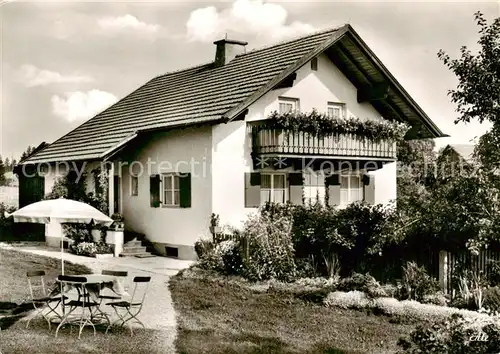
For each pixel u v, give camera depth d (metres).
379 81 23.41
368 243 16.36
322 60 23.06
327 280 15.45
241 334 10.91
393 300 12.86
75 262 18.95
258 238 16.08
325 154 21.16
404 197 15.40
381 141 23.17
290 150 20.06
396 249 15.50
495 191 13.15
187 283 15.60
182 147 21.12
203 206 20.09
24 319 11.66
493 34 13.54
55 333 10.64
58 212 12.69
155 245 22.25
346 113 23.78
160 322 11.62
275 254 15.95
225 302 13.45
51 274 16.59
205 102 21.64
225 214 19.98
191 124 19.83
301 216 18.06
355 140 22.23
